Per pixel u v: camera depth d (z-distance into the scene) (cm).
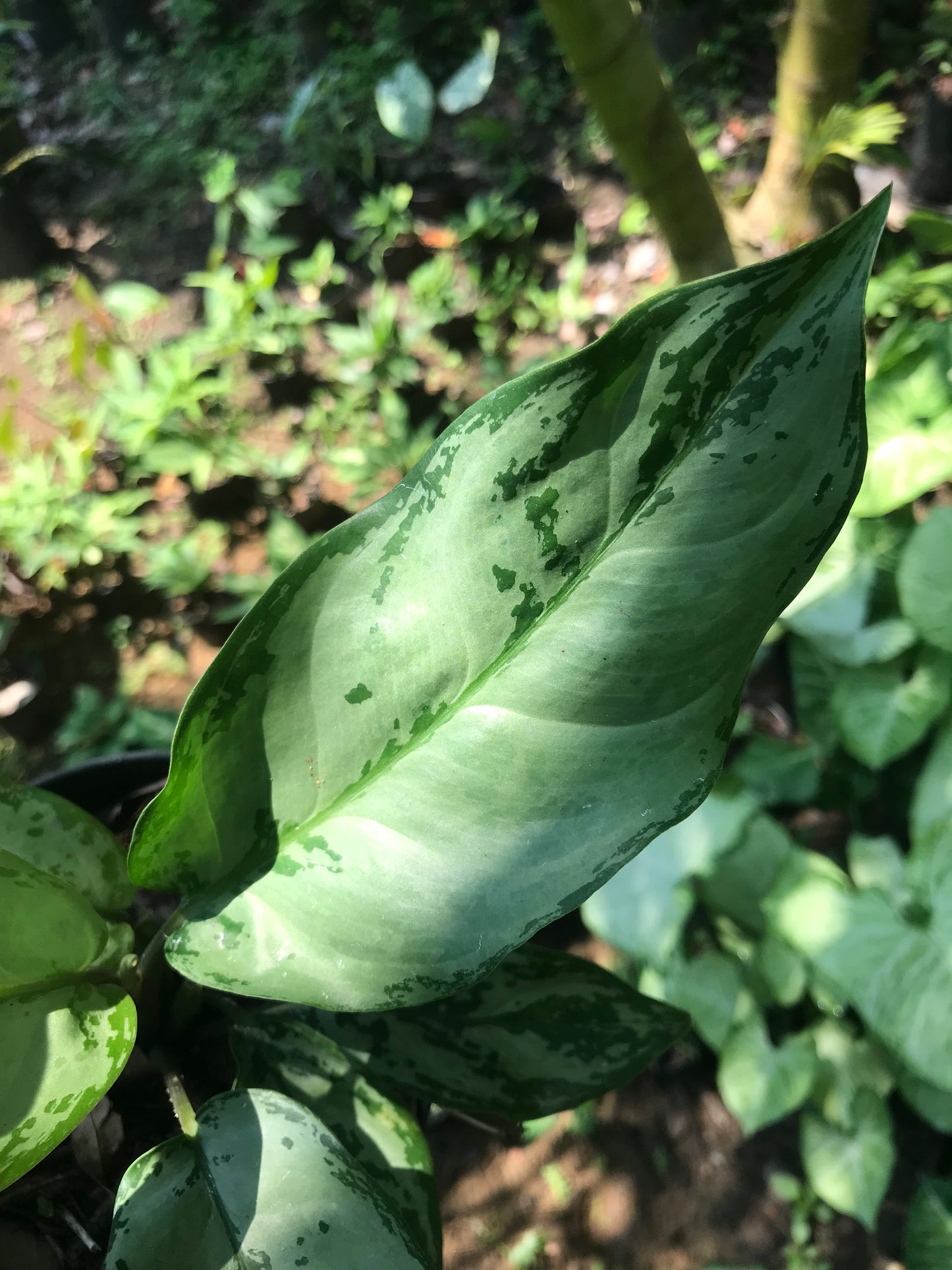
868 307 79
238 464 90
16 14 133
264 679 24
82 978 26
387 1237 23
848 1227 57
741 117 110
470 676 23
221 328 94
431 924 22
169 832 25
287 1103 26
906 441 64
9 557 83
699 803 21
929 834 55
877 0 108
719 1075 57
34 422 99
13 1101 23
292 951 23
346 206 113
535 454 21
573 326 100
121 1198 24
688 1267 56
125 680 83
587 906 58
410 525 23
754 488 20
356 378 95
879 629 63
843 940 53
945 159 91
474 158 114
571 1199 59
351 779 24
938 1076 49
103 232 118
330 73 116
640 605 21
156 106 129
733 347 19
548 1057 31
